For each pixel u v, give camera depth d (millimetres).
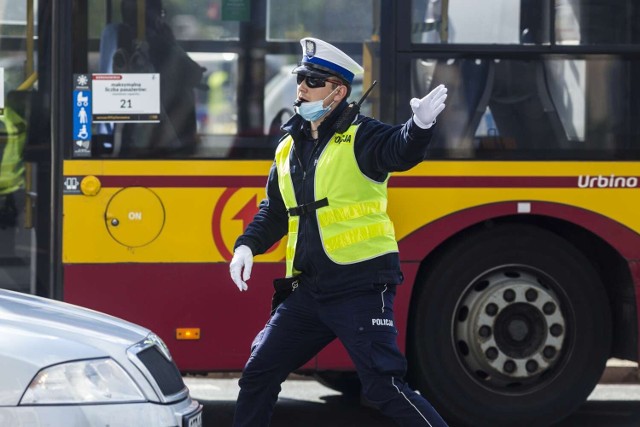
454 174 25906
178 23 25703
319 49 19875
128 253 25406
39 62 25594
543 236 26562
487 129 26062
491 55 26109
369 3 25969
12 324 16453
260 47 25797
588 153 26219
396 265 20172
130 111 25531
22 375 15578
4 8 25500
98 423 15797
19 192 25594
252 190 25672
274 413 29500
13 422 15438
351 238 19797
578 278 26672
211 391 32656
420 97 26047
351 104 20109
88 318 17797
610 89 26266
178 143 25609
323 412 29688
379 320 19703
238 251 20547
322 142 20062
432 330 26281
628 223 26266
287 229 21172
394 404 19469
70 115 25453
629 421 29094
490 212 26000
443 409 26500
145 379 16469
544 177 26094
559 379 26812
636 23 26266
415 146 18594
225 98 25734
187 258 25516
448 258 26281
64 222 25344
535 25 26156
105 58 25562
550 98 26156
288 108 25844
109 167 25406
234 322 25641
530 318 26656
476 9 26078
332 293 19875
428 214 25859
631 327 26703
